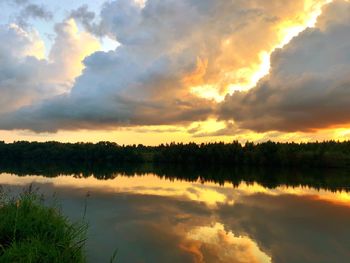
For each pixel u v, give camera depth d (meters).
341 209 24.77
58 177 48.03
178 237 16.28
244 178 54.38
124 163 120.56
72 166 88.56
